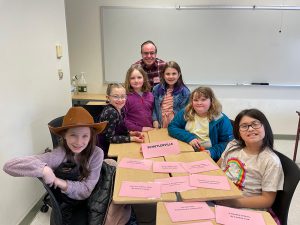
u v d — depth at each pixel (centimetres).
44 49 241
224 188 141
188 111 224
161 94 265
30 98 219
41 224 219
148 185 143
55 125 190
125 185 143
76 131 143
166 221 114
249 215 120
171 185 143
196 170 161
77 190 143
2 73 182
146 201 130
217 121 215
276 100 412
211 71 405
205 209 123
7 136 189
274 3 377
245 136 156
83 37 400
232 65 401
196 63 403
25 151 213
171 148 193
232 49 395
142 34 395
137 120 251
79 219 150
